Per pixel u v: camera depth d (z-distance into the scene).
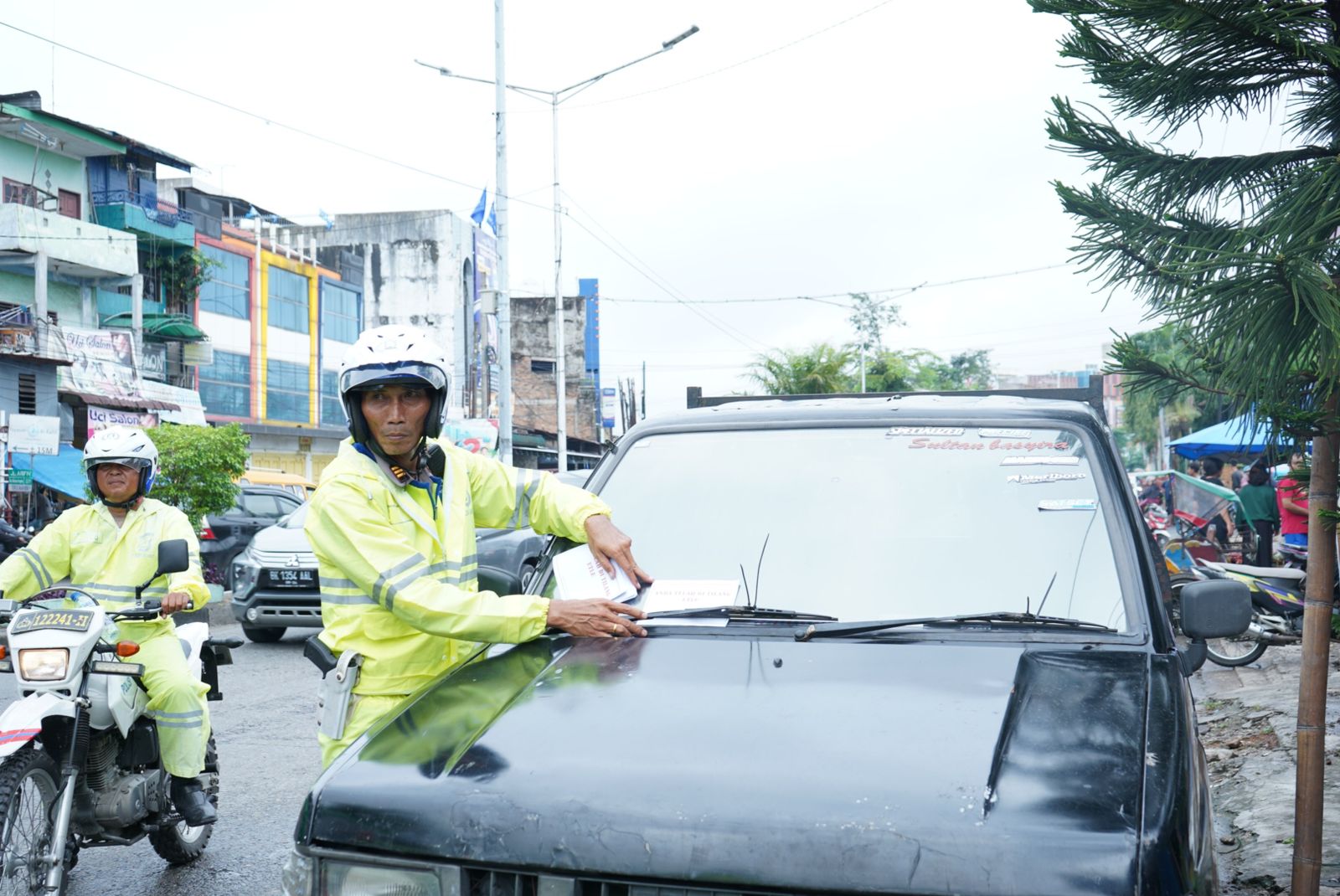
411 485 3.12
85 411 28.02
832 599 3.01
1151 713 2.37
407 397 3.02
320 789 2.29
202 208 38.66
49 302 30.64
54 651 4.28
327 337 44.25
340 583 3.04
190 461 17.77
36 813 4.39
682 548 3.24
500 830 2.10
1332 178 3.19
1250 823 5.29
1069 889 1.87
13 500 24.88
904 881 1.92
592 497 3.27
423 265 52.06
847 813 2.00
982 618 2.86
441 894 2.11
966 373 92.81
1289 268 3.06
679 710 2.41
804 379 54.81
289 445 41.97
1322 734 3.80
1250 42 3.30
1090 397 4.44
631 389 58.59
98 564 4.92
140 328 31.39
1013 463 3.30
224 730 7.85
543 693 2.57
